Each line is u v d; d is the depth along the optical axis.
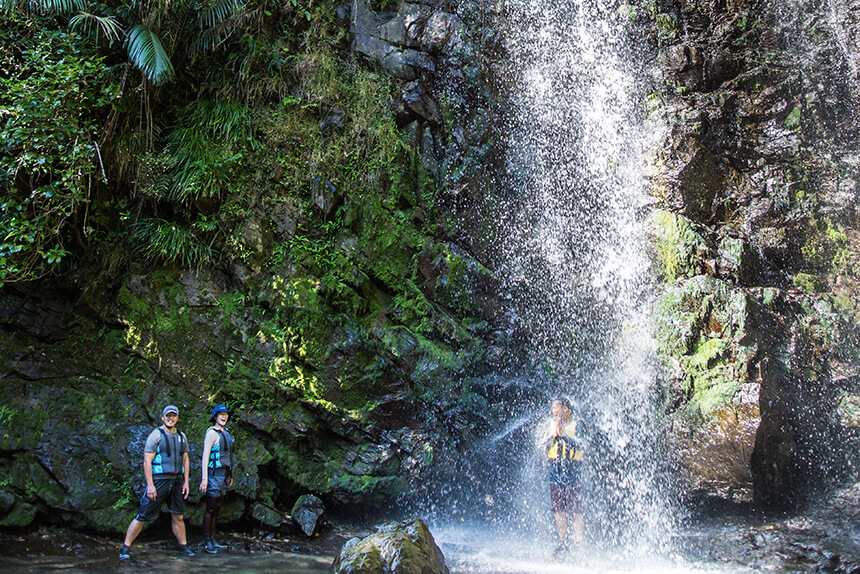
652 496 7.81
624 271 9.30
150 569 5.01
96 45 7.34
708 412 7.78
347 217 8.19
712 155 10.00
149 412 6.69
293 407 7.09
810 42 10.97
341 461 7.07
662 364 8.32
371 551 4.57
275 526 6.41
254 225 7.75
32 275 6.70
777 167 10.02
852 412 8.31
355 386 7.29
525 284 9.20
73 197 6.62
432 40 9.38
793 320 8.67
